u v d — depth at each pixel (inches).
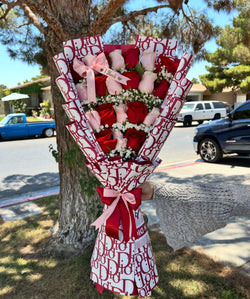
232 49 714.2
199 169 274.2
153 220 157.6
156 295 97.2
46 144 472.4
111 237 53.7
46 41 119.3
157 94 52.0
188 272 109.7
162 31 205.0
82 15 114.4
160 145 49.7
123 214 51.7
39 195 214.5
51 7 112.9
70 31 110.8
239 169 267.4
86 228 128.6
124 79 49.6
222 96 1124.5
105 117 50.8
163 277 107.0
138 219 57.3
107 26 131.4
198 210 51.4
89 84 50.0
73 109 48.2
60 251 125.1
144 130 51.4
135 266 54.6
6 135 523.2
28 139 552.4
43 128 562.3
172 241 55.5
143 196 54.7
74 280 107.3
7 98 852.6
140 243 56.5
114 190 51.6
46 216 172.6
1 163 334.0
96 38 53.1
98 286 59.4
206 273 108.7
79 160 118.4
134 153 51.9
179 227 53.9
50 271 113.8
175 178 243.3
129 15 136.7
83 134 48.5
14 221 166.9
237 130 268.5
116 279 54.9
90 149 48.6
